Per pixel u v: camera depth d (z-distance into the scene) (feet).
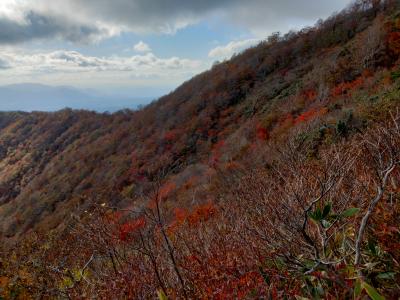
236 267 6.18
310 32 165.27
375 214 6.26
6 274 10.83
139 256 7.75
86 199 9.84
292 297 5.17
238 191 10.78
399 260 5.30
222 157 76.84
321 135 31.01
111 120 273.75
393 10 106.83
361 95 50.39
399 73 48.42
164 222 8.32
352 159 7.24
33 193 201.98
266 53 175.52
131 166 144.77
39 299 9.64
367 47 79.87
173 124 169.37
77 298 7.74
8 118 387.96
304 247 5.83
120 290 6.84
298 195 6.12
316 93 82.53
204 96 171.73
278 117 82.17
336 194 6.77
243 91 154.92
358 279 4.55
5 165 308.40
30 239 13.20
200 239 8.41
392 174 7.19
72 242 10.55
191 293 6.48
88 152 213.66
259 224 6.78
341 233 6.19
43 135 319.68
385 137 6.33
